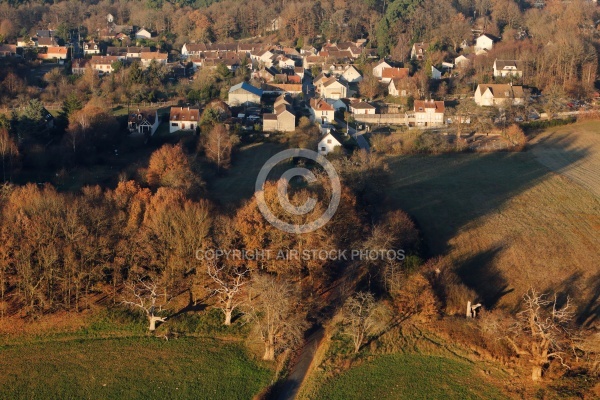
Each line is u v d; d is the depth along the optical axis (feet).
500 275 278.05
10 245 237.25
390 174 368.89
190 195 300.40
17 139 390.01
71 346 225.97
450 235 313.32
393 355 225.15
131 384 208.54
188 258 251.60
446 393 206.39
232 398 204.44
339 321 239.30
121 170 375.04
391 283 250.78
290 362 222.89
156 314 242.58
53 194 276.00
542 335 208.85
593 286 269.23
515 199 362.33
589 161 428.97
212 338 232.73
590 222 332.60
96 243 246.27
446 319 241.55
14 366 215.72
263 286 224.74
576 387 205.57
